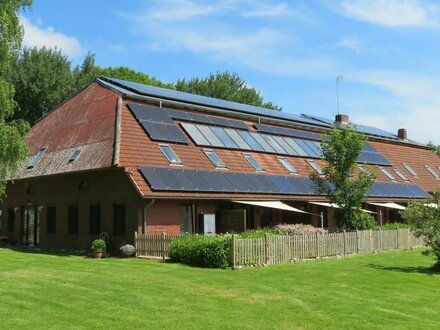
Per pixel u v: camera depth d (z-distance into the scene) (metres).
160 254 22.62
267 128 36.22
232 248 19.58
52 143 31.94
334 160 28.03
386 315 12.14
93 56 54.84
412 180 44.66
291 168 33.44
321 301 13.44
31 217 32.09
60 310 11.89
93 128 29.08
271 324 11.02
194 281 16.02
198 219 26.19
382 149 47.16
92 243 24.92
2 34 22.41
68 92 49.69
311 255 23.19
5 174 23.86
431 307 13.32
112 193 25.75
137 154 25.75
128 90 31.48
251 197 27.83
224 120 33.72
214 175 27.64
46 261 21.42
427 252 21.22
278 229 25.06
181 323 10.91
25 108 48.06
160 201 24.91
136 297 13.38
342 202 27.83
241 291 14.49
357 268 19.77
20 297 13.28
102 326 10.57
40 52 49.62
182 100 32.56
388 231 28.64
